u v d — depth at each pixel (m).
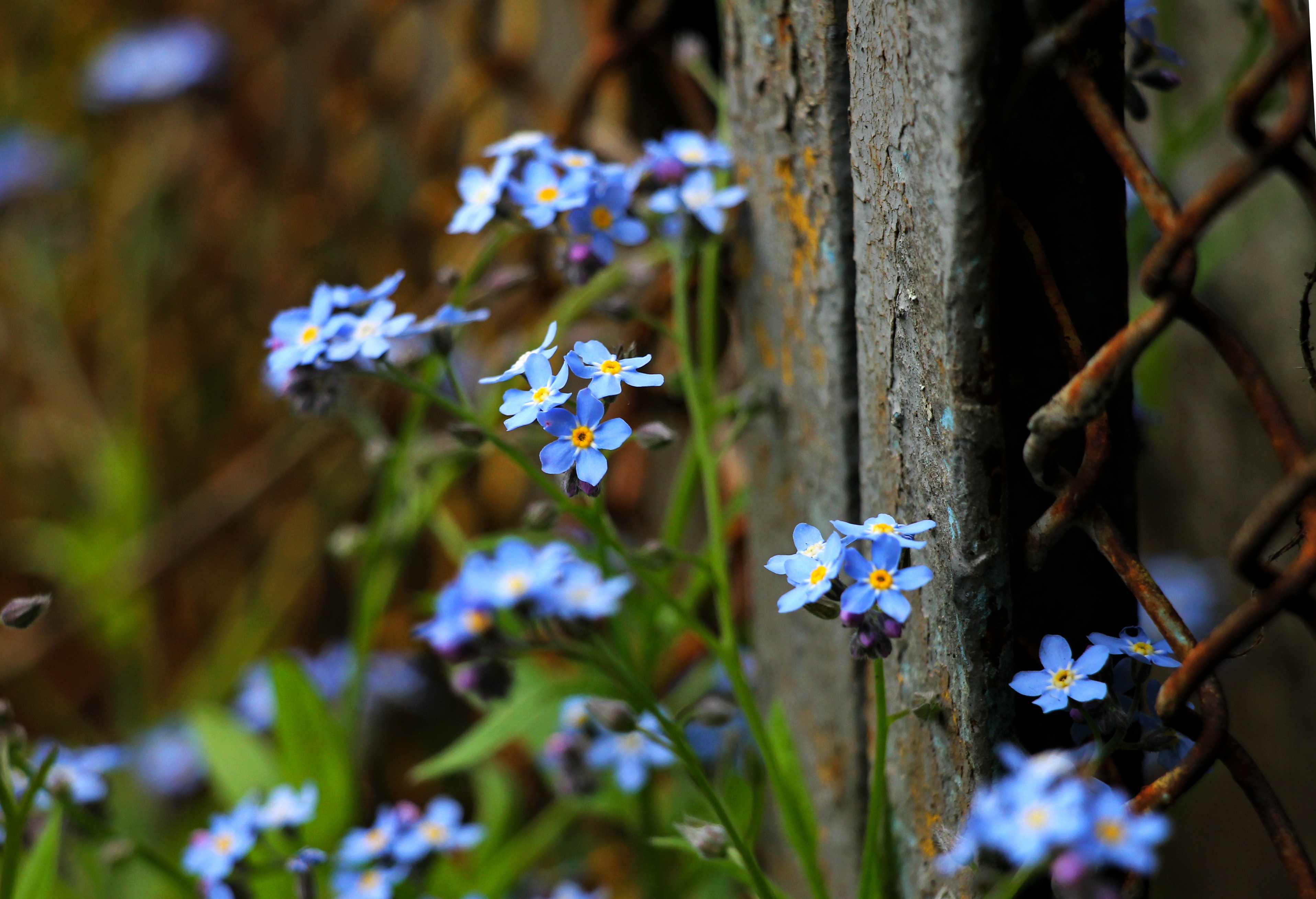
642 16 0.34
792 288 0.30
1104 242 0.28
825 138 0.29
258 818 0.32
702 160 0.31
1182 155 0.35
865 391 0.29
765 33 0.30
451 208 0.43
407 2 0.44
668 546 0.32
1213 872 0.39
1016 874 0.28
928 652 0.29
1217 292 0.36
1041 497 0.29
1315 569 0.26
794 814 0.30
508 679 0.32
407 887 0.33
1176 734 0.28
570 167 0.31
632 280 0.34
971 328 0.28
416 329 0.30
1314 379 0.28
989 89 0.27
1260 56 0.33
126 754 0.36
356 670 0.35
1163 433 0.39
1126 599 0.29
